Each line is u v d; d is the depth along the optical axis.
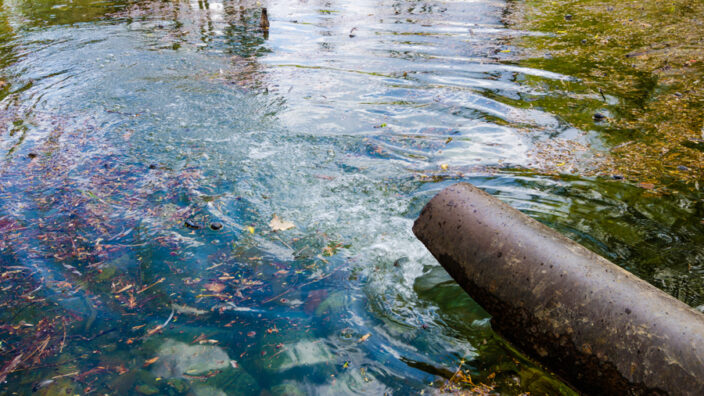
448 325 3.01
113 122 5.83
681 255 3.51
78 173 4.66
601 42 9.21
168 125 5.76
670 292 3.13
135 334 2.86
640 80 7.22
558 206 4.16
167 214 4.06
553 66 7.95
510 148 5.29
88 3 13.27
